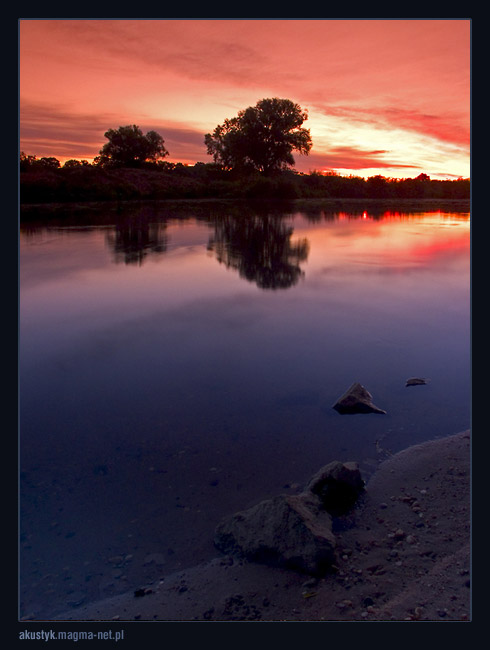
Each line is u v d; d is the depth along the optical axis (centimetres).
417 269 1122
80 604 262
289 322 721
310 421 449
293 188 4478
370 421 449
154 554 297
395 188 4906
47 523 321
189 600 262
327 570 278
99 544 305
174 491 354
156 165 4906
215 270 1105
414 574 273
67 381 529
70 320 729
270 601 260
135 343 637
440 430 431
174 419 453
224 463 387
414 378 529
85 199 3347
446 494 341
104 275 1041
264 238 1714
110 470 378
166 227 2033
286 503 301
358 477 348
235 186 4488
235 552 296
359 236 1802
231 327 698
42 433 430
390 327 696
